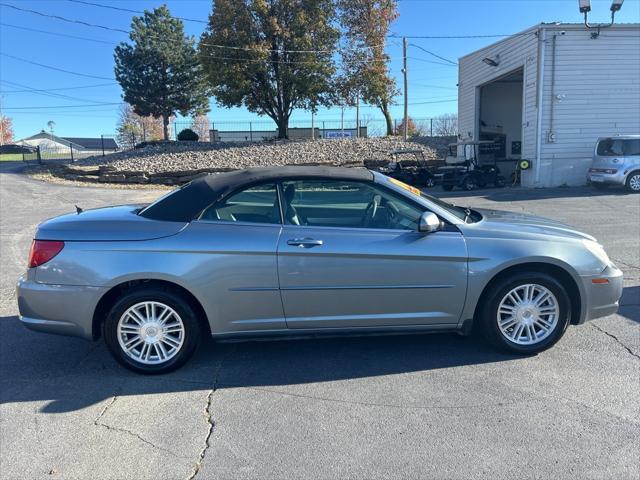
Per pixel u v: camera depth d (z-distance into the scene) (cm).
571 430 307
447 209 430
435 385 369
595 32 1839
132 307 385
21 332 494
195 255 377
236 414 334
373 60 3244
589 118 1892
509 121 2670
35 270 383
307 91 3064
